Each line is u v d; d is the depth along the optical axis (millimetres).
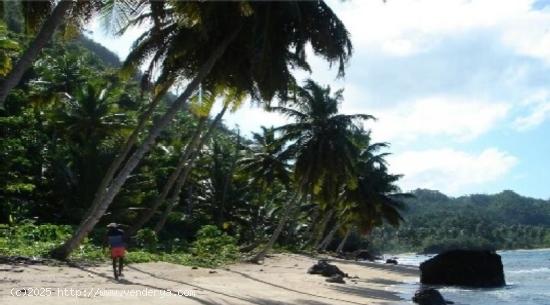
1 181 29328
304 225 66188
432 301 18188
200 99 24562
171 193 45625
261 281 20375
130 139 23250
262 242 44344
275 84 19734
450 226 159000
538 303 20625
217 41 20438
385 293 21531
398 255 135500
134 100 55312
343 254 65250
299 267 31219
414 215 179250
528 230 164375
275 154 42594
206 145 52656
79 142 38344
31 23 16203
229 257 29922
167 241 31531
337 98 34344
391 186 54875
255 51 18969
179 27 20656
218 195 48406
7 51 27750
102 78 46719
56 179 34062
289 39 20578
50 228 24344
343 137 33781
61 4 13547
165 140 46875
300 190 33844
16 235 22594
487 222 165250
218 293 14695
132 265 19625
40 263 16719
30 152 35031
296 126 34062
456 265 29469
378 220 54875
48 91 38656
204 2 18438
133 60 21719
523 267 51312
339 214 62594
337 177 35406
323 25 20219
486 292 25750
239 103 25859
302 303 14797
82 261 18562
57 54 60844
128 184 35375
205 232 32875
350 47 20906
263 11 19312
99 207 18359
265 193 52219
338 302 16219
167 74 21938
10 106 35281
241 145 52219
